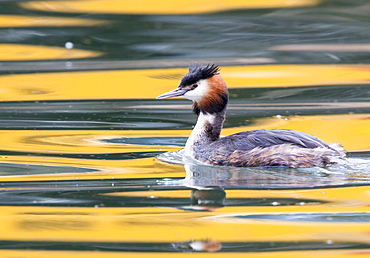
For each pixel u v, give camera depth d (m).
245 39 22.62
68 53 22.30
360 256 8.89
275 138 12.71
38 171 12.53
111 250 9.15
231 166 12.73
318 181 11.77
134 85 19.09
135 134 15.19
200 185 11.65
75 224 10.00
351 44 22.30
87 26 23.36
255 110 16.89
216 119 13.62
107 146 14.26
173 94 13.70
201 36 23.06
